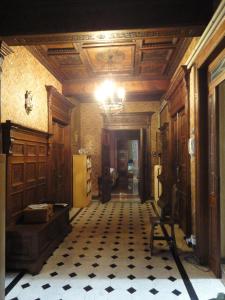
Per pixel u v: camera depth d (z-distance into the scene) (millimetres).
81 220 5453
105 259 3385
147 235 4410
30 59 4082
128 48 4348
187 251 3615
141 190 7441
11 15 3002
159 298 2441
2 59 3014
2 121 3166
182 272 2977
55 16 2969
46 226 3346
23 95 3797
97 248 3795
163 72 5566
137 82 5973
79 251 3682
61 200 6016
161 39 4008
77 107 7691
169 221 3648
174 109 5043
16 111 3555
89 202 7309
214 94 2918
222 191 3373
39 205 3748
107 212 6223
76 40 3195
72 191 6816
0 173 2049
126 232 4590
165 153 6297
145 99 7812
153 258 3400
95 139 8156
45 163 4652
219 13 2295
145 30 2945
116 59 4852
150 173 8008
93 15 2936
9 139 3158
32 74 4160
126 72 5566
